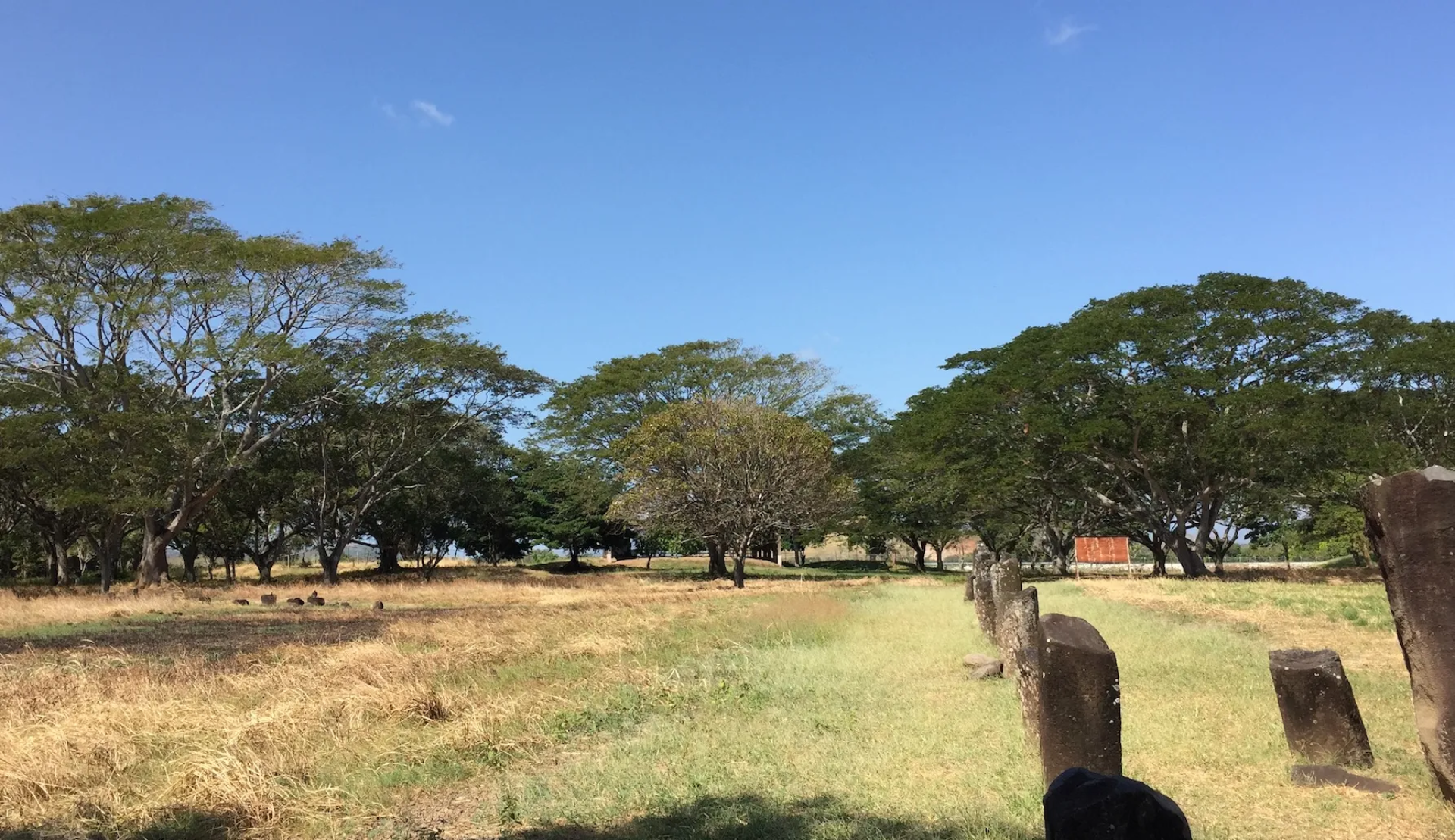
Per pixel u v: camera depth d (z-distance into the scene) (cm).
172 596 3141
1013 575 1390
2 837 573
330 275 3944
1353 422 3322
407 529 5578
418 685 953
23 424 3272
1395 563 630
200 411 4006
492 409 4925
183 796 642
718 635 1600
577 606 2488
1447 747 594
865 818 590
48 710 862
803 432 3566
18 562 6075
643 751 772
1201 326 3453
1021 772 683
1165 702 899
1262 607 1891
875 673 1127
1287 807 597
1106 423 3450
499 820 609
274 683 1013
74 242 3488
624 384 4888
